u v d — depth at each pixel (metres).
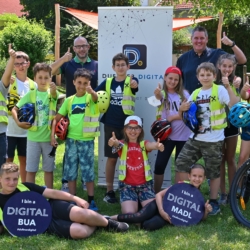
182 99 5.09
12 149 5.42
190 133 5.09
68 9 13.84
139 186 4.78
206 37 5.31
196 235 4.16
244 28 19.75
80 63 5.84
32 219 4.15
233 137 5.16
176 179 5.16
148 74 5.61
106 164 5.41
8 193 4.18
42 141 5.00
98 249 3.82
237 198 4.86
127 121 4.84
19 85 5.34
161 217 4.45
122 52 5.62
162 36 5.52
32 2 29.75
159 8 5.47
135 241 4.02
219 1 8.56
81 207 4.21
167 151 5.11
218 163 4.75
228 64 4.89
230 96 4.57
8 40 16.20
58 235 4.09
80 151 4.93
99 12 5.58
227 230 4.32
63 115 5.05
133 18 5.53
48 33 17.19
